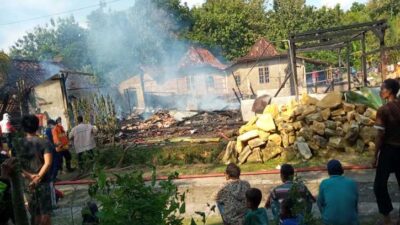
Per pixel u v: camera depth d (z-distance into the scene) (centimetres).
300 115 1063
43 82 2431
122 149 1230
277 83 3778
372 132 995
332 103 1052
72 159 1254
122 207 273
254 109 1502
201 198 785
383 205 529
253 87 3850
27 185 512
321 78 4106
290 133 1052
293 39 1449
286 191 450
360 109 1034
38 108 2322
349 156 996
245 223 440
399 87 532
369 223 566
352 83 2302
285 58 3753
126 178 290
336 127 1031
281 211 407
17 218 266
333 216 440
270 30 5672
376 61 3170
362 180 799
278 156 1055
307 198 454
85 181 1020
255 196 441
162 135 1563
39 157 534
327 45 1878
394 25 4175
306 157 1007
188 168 1070
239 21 5328
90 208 342
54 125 1140
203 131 1528
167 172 1041
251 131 1073
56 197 815
